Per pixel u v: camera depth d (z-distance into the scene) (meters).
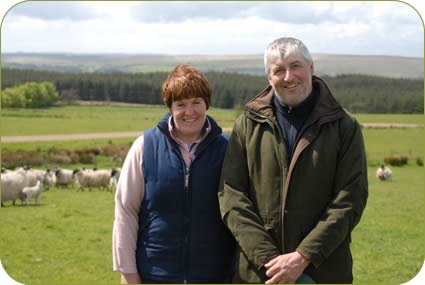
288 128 6.29
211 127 6.52
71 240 20.08
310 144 6.13
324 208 6.16
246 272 6.26
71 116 86.06
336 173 6.16
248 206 6.20
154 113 91.31
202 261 6.39
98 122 81.56
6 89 89.81
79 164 55.22
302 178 6.12
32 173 35.19
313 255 5.95
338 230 5.98
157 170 6.34
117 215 6.47
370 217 25.48
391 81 83.00
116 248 6.44
